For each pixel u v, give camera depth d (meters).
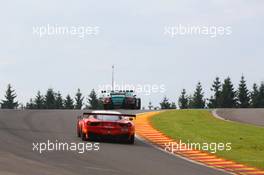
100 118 44.94
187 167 33.69
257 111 90.75
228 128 58.91
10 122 56.91
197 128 57.81
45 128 53.38
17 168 28.30
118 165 32.25
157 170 31.42
